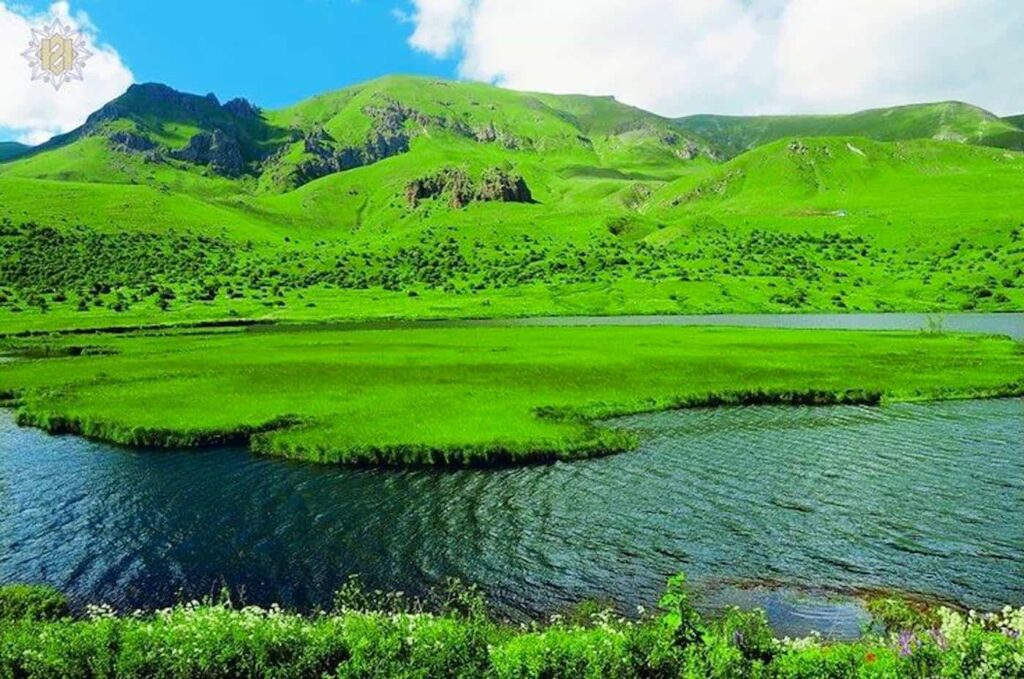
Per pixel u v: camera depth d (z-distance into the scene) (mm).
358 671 15141
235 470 44125
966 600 26328
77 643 16172
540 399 62562
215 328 146875
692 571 29234
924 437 52312
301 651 16000
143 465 45469
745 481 41656
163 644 16078
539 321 167625
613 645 15695
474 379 72875
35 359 93812
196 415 55750
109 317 165125
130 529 34469
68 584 28500
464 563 30312
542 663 15297
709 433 54000
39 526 34844
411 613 25906
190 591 27953
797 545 31875
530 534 33500
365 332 131875
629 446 49375
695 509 36844
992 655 14562
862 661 14891
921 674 14578
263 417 55000
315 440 48000
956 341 105062
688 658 15148
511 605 26609
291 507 37469
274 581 28844
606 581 28422
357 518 35781
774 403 65625
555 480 42031
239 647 15836
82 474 43469
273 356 92875
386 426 51656
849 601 26234
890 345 100750
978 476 42469
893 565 29609
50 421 55062
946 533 33125
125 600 27109
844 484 41094
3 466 45125
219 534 33750
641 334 120875
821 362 84375
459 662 15594
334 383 70375
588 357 89625
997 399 66750
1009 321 156875
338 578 29031
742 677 14688
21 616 24234
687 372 77500
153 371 79250
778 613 25281
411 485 41031
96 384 70625
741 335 117375
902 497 38500
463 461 45531
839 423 57375
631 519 35406
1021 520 34906
